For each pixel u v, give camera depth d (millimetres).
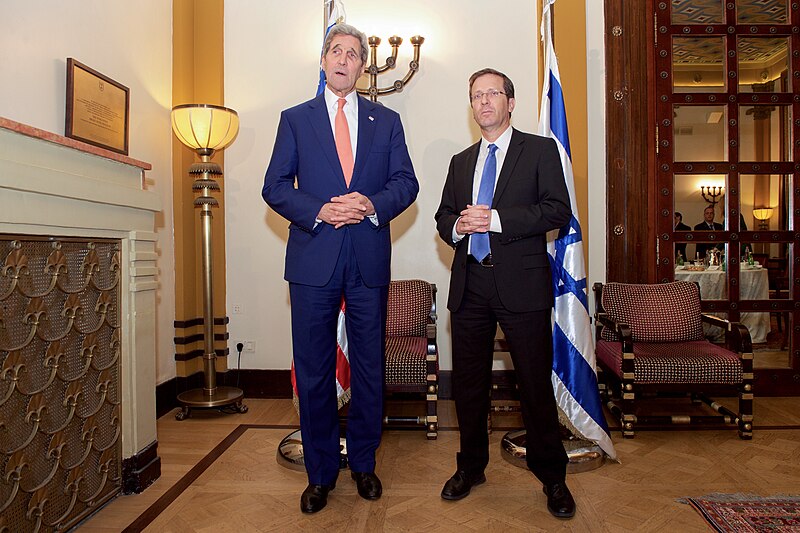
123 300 2260
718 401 3689
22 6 2408
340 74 2123
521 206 2078
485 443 2273
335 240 2082
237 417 3436
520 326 2045
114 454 2227
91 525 2000
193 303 3912
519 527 1979
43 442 1806
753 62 3832
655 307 3402
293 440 2771
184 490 2326
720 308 3826
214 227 3902
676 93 3822
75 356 1968
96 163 2072
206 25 3930
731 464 2584
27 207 1681
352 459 2279
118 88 3113
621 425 3078
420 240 3854
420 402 3801
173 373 3746
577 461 2506
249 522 2033
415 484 2381
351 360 2236
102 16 3016
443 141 3846
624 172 3838
